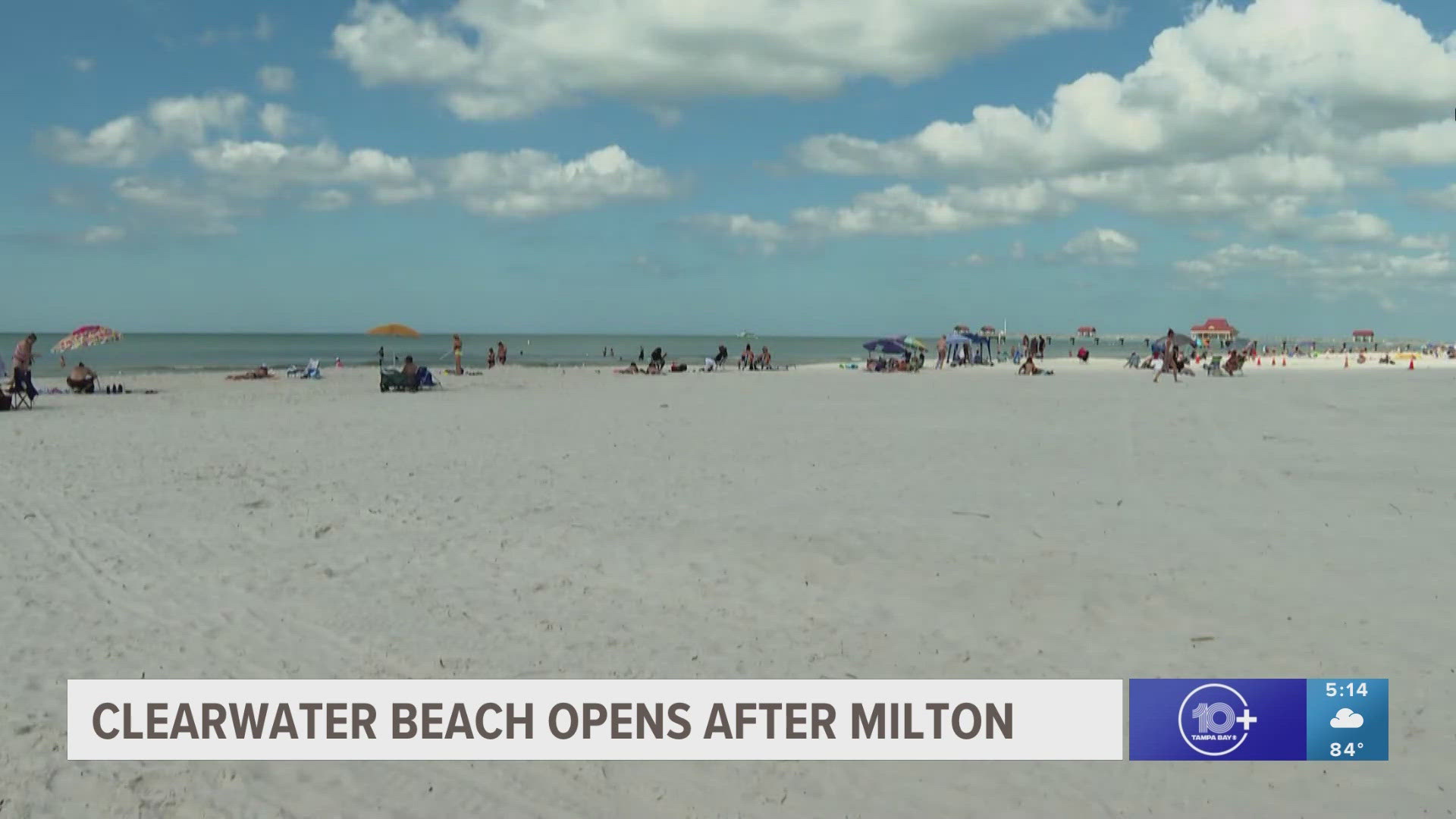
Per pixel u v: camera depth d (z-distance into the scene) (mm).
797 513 10203
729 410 22703
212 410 23547
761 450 15109
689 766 4941
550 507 10703
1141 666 5988
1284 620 6645
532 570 8266
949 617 6945
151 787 4727
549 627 6867
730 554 8602
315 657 6363
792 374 46344
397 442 16359
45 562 8562
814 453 14625
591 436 17156
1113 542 8750
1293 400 24109
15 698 5699
